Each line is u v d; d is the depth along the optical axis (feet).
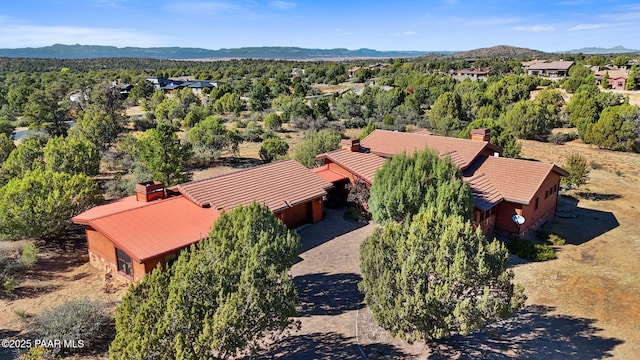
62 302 62.28
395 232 50.88
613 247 83.20
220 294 40.37
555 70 423.64
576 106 206.28
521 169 94.17
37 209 74.23
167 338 37.93
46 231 76.89
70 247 80.43
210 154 143.84
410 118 225.97
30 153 112.37
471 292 46.47
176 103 236.43
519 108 190.60
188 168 138.82
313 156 124.57
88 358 50.78
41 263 74.18
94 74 449.48
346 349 52.44
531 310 61.72
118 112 199.00
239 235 52.06
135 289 41.93
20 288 65.92
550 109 212.64
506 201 87.86
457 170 75.56
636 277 71.05
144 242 65.26
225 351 40.50
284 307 44.01
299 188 92.84
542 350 52.65
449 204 69.10
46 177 81.15
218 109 251.39
